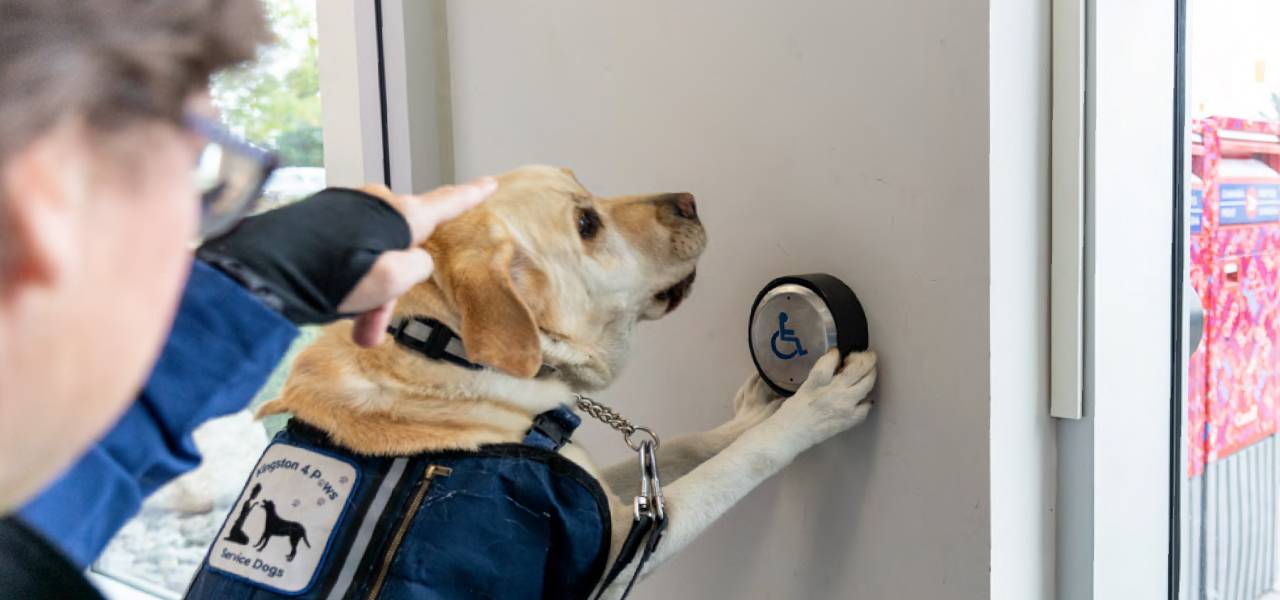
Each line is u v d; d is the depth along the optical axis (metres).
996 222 0.97
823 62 1.09
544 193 1.15
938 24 0.99
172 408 0.65
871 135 1.06
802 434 1.06
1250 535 1.66
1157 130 1.11
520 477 0.96
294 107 1.59
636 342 1.36
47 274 0.30
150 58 0.31
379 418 1.02
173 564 1.97
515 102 1.44
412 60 1.49
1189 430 1.49
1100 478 1.07
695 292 1.27
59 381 0.32
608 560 1.02
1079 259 1.03
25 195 0.29
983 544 1.01
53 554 0.42
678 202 1.18
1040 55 1.01
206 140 0.36
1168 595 1.21
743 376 1.22
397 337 1.06
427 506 0.93
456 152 1.54
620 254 1.17
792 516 1.19
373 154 1.54
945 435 1.03
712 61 1.20
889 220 1.05
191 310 0.64
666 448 1.19
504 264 1.02
